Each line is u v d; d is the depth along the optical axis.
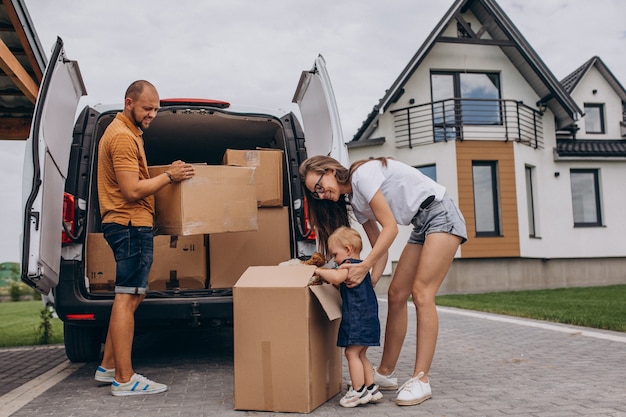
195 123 4.89
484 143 14.27
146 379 3.44
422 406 2.98
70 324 4.15
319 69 4.21
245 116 4.52
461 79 15.53
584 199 16.31
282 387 2.89
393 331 3.38
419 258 3.27
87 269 3.94
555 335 5.61
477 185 14.49
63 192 3.79
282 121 4.54
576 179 16.36
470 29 15.23
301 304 2.87
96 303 3.75
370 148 14.92
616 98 17.66
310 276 2.96
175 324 3.86
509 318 7.18
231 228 3.69
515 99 15.62
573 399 3.08
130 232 3.40
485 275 14.08
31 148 3.38
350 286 2.97
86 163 4.00
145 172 3.51
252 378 2.95
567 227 15.73
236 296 2.99
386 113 14.89
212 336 6.07
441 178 14.16
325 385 3.11
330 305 2.91
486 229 14.43
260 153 4.21
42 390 3.60
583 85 17.50
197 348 5.22
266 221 4.20
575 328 6.09
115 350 3.37
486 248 13.98
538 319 7.06
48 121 3.53
